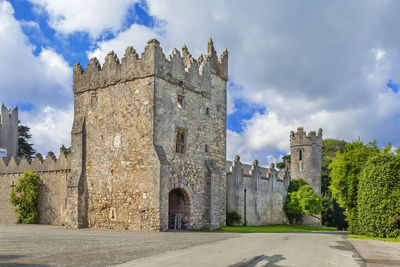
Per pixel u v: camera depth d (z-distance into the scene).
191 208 27.31
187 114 28.03
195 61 29.47
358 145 28.47
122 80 27.06
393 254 14.54
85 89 29.36
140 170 25.16
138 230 24.56
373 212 22.83
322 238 21.44
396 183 22.55
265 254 13.66
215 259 12.12
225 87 32.91
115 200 26.31
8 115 56.41
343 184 28.02
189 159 27.75
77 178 28.34
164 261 11.38
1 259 11.12
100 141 27.86
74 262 10.74
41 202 34.62
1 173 38.31
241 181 39.50
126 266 10.37
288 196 51.12
